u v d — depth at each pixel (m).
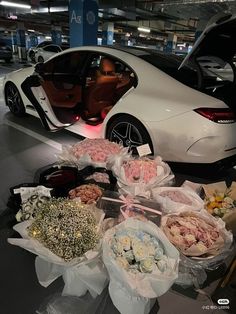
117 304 1.04
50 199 1.35
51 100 3.21
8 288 1.29
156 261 1.05
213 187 1.94
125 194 1.51
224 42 2.19
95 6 6.20
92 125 3.30
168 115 2.18
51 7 10.71
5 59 13.87
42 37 26.58
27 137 3.28
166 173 1.69
